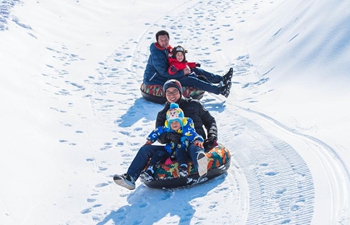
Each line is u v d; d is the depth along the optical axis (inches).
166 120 254.4
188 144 248.1
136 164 245.9
